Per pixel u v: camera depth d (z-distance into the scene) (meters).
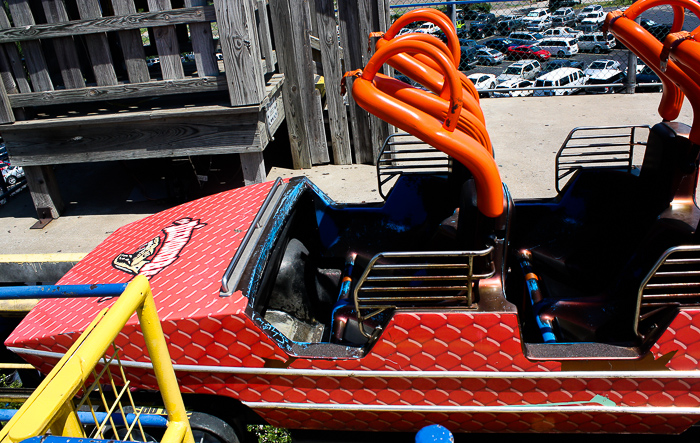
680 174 2.75
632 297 2.76
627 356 2.35
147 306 1.84
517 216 3.72
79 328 2.62
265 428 3.36
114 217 5.68
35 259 4.76
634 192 3.18
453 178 3.23
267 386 2.61
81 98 5.17
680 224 2.63
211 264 2.82
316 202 3.78
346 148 6.41
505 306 2.38
